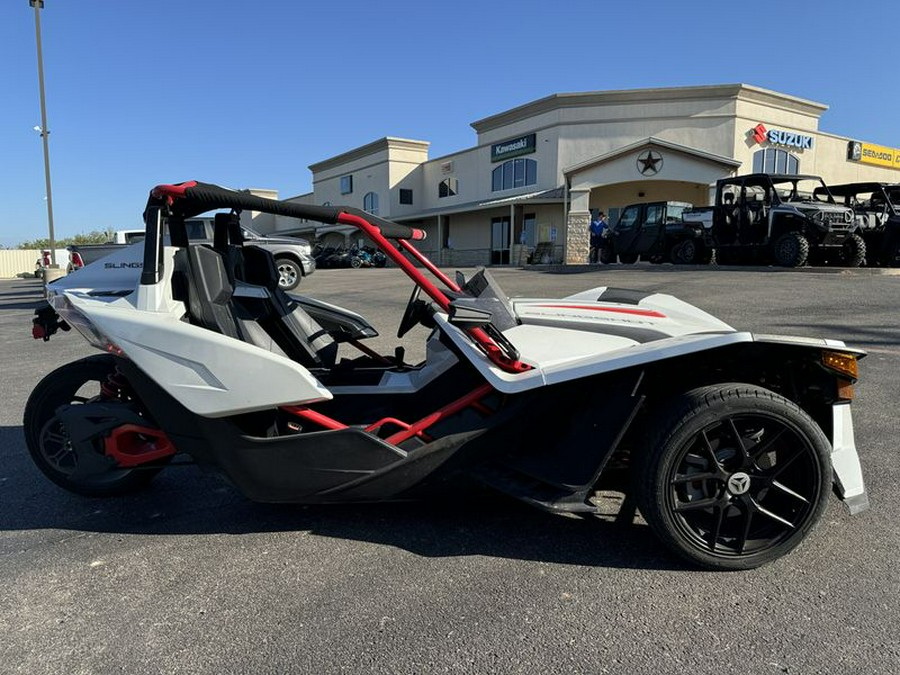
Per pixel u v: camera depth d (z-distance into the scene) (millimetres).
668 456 2459
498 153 32281
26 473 3865
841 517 3018
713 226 15547
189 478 3752
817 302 9242
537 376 2604
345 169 44531
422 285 2889
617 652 2105
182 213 2990
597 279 13984
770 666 2018
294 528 3070
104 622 2352
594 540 2875
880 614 2270
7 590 2584
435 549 2828
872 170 31594
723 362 2736
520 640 2180
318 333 3619
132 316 2814
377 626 2277
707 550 2549
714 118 26781
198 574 2672
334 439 2754
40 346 8477
